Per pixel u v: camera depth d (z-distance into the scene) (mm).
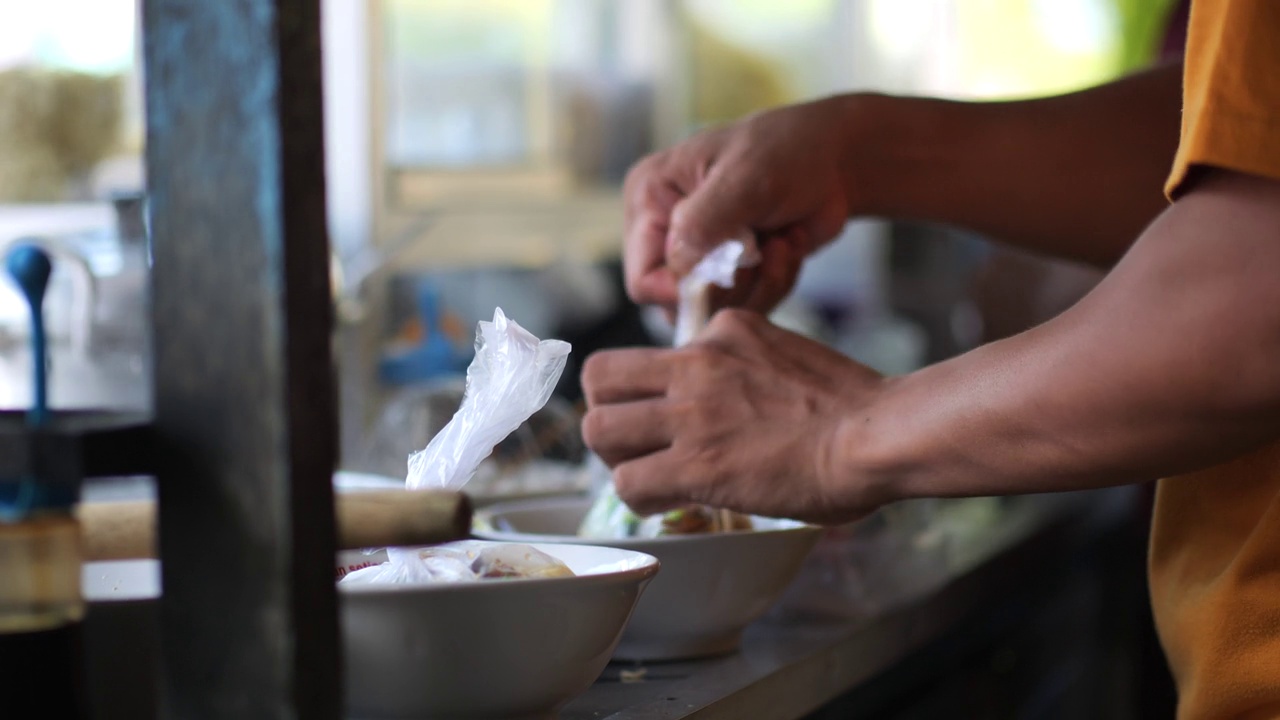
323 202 929
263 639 926
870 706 1456
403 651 1027
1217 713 1173
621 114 3012
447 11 2506
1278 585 1157
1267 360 1031
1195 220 1048
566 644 1047
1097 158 1440
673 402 1159
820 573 1523
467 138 2588
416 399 1672
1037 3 3768
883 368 2836
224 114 924
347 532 954
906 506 1683
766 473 1145
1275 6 1034
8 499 943
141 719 1022
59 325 1630
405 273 2350
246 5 917
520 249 2641
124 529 990
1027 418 1079
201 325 934
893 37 3711
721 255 1359
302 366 924
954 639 1632
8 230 1843
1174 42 2207
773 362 1162
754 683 1190
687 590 1210
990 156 1442
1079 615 2162
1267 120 1025
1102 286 1090
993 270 2633
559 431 1683
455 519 952
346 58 2199
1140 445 1066
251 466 926
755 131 1403
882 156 1439
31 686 942
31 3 1845
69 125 1883
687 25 3227
